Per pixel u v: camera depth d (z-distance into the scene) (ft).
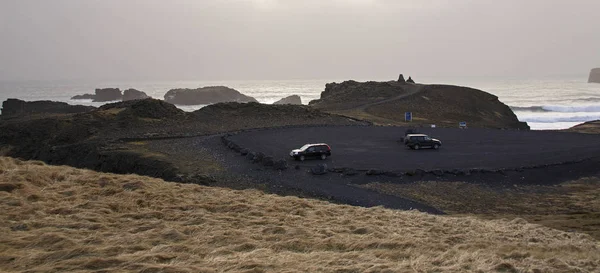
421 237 47.85
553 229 61.21
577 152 130.72
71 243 36.68
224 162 116.16
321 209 60.59
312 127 187.11
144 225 44.88
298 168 108.88
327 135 165.48
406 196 89.20
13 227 41.14
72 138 173.17
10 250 34.58
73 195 55.72
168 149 135.44
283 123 198.49
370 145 144.36
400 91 348.59
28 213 46.01
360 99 325.21
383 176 101.76
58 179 64.39
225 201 59.82
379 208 67.77
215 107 218.38
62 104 386.73
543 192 95.40
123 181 65.62
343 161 118.32
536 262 39.40
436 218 61.67
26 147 178.60
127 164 122.31
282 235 44.52
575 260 42.11
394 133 171.94
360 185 95.61
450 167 110.83
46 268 30.68
